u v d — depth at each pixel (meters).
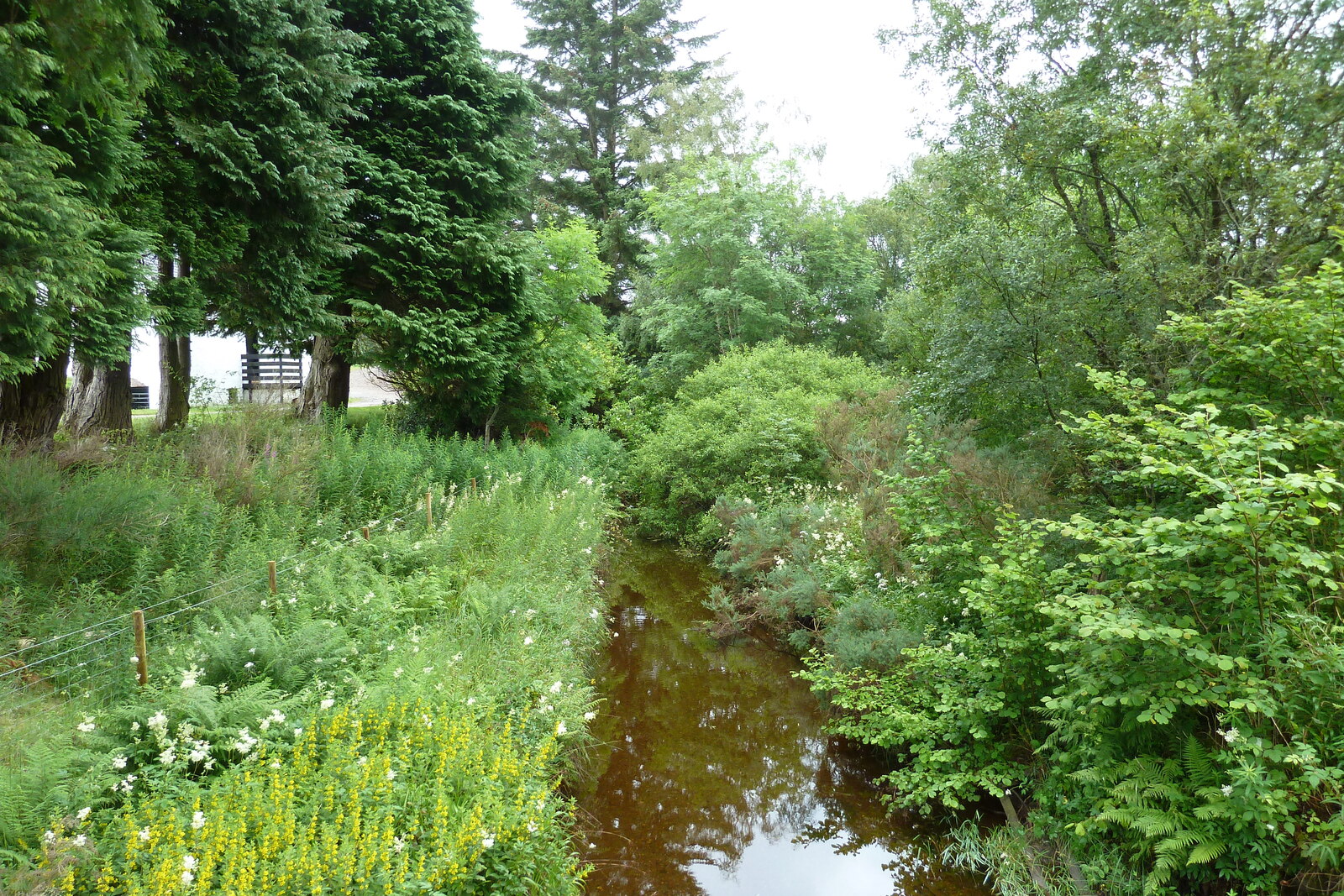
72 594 6.19
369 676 5.70
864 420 14.94
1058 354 8.74
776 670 9.52
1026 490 7.43
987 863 5.41
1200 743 4.44
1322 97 7.10
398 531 9.30
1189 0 7.99
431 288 14.48
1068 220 9.55
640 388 26.11
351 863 3.51
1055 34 9.31
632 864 5.70
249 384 17.48
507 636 7.04
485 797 4.36
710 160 25.47
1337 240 6.20
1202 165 7.20
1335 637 4.14
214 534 7.42
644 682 9.18
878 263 29.73
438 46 15.35
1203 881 4.16
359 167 13.45
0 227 5.80
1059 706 4.66
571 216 29.83
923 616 7.25
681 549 15.45
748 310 23.72
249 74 10.25
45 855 3.26
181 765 4.15
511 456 14.90
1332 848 3.53
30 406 8.90
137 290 8.15
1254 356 4.87
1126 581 4.83
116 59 6.02
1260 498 3.81
